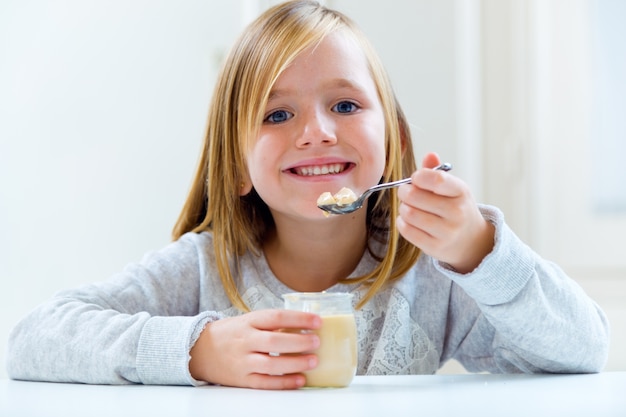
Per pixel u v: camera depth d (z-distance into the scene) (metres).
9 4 2.79
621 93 2.62
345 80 1.43
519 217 2.60
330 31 1.46
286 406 0.89
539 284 1.19
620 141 2.62
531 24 2.60
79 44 2.77
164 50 2.73
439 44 2.53
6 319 2.79
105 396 1.03
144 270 1.54
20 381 1.27
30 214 2.79
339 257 1.55
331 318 1.09
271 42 1.46
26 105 2.79
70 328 1.26
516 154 2.59
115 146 2.77
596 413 0.80
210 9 2.70
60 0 2.78
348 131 1.41
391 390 1.04
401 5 2.54
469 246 1.14
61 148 2.78
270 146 1.41
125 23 2.75
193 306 1.58
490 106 2.60
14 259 2.79
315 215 1.40
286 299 1.16
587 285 2.58
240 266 1.60
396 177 1.57
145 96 2.75
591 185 2.61
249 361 1.09
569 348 1.22
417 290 1.55
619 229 2.59
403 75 2.53
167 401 0.96
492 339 1.49
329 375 1.07
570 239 2.61
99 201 2.77
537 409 0.83
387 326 1.49
